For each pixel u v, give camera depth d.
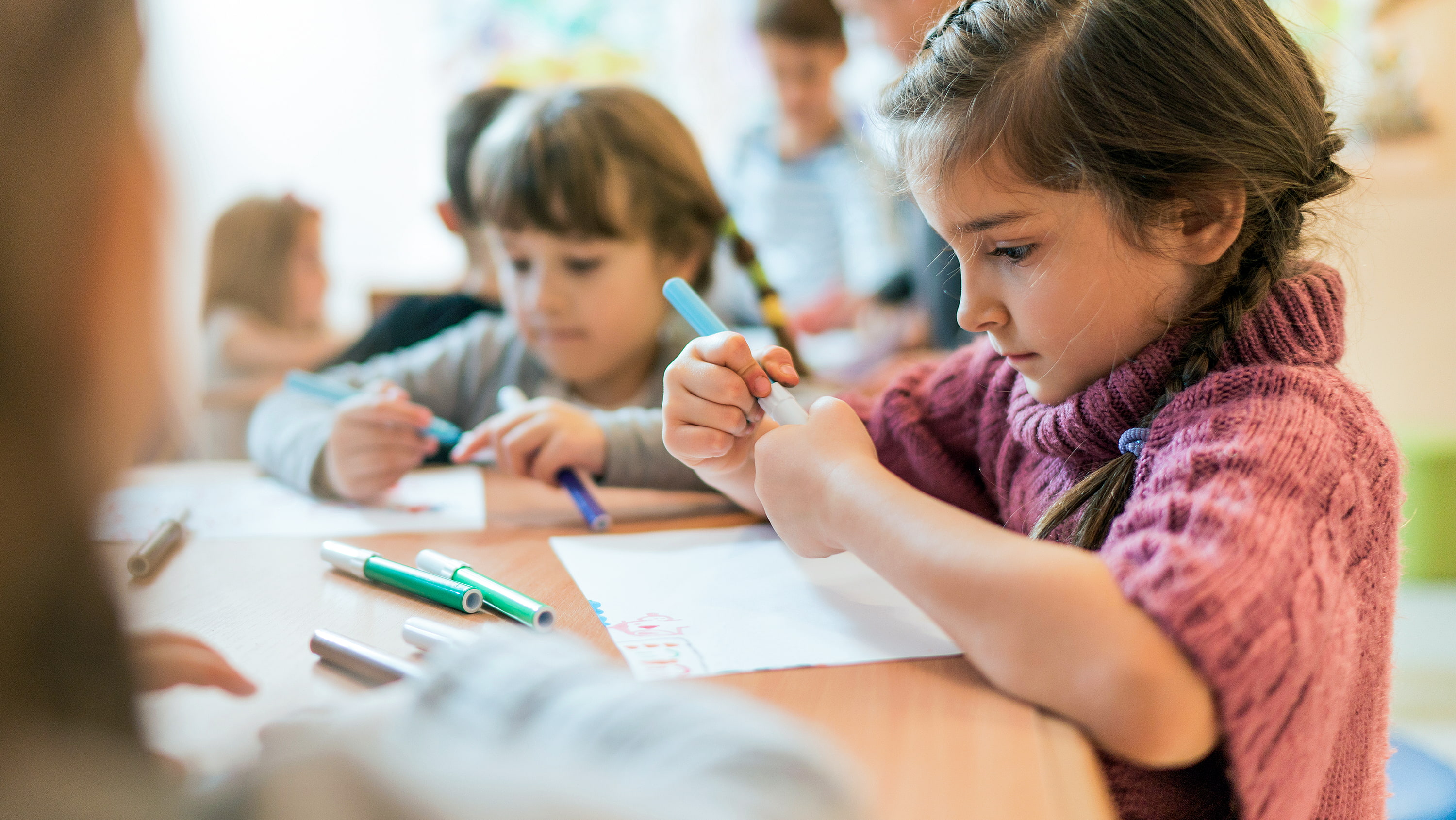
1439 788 0.84
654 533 0.69
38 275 0.21
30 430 0.21
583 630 0.49
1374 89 2.08
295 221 1.72
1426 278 2.12
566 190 1.03
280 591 0.56
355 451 0.79
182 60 0.25
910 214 1.73
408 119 2.31
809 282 2.03
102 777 0.20
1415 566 1.91
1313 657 0.39
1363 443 0.49
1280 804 0.39
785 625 0.49
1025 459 0.67
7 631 0.20
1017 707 0.40
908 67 0.62
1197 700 0.37
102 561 0.22
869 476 0.51
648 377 1.14
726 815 0.18
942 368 0.77
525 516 0.75
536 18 2.33
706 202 1.16
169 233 0.23
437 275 2.31
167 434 0.24
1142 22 0.53
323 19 2.25
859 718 0.38
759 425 0.65
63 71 0.22
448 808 0.19
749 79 2.32
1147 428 0.54
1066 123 0.52
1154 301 0.55
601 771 0.20
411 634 0.46
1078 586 0.39
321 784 0.20
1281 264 0.56
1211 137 0.53
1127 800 0.44
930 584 0.43
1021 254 0.55
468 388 1.16
